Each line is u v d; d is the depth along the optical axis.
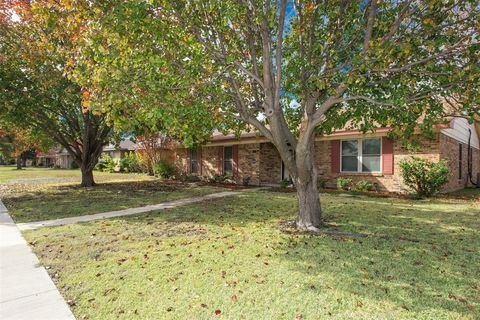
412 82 5.00
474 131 15.60
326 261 4.00
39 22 7.25
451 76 4.43
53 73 9.71
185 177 17.73
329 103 5.27
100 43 4.50
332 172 12.52
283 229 5.73
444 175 9.37
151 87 4.25
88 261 4.10
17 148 30.05
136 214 7.36
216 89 4.99
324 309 2.79
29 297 3.09
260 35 5.75
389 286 3.26
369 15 4.99
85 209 8.08
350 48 5.55
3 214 7.46
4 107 10.17
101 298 3.07
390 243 4.77
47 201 9.59
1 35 9.08
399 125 5.68
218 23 5.12
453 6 4.60
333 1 5.30
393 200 9.28
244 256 4.22
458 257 4.12
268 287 3.25
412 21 4.99
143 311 2.81
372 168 11.47
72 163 39.66
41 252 4.49
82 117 13.56
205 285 3.32
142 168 24.02
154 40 4.64
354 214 7.05
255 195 10.91
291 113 7.69
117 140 14.38
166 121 4.56
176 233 5.51
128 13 4.29
